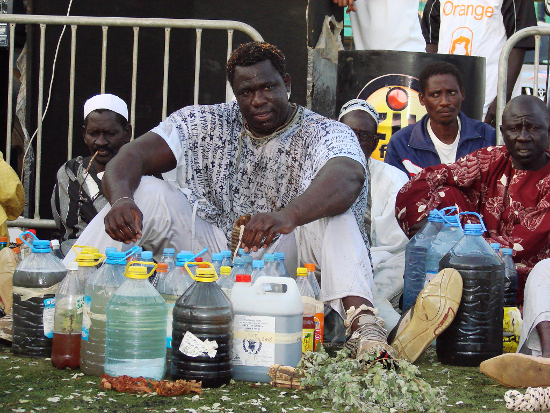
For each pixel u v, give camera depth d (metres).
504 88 6.57
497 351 3.74
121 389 2.92
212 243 4.45
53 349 3.34
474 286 3.69
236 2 7.43
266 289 3.46
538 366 3.07
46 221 6.82
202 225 4.41
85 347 3.25
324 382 3.12
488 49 7.79
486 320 3.70
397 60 6.65
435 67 6.33
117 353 3.08
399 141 6.54
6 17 6.70
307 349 3.48
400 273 5.22
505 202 4.79
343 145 4.05
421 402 2.89
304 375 3.12
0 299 4.17
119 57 7.78
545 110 4.66
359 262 3.74
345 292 3.69
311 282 3.99
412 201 4.93
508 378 3.12
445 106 6.21
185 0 7.64
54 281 3.57
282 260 3.74
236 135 4.46
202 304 3.09
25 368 3.31
